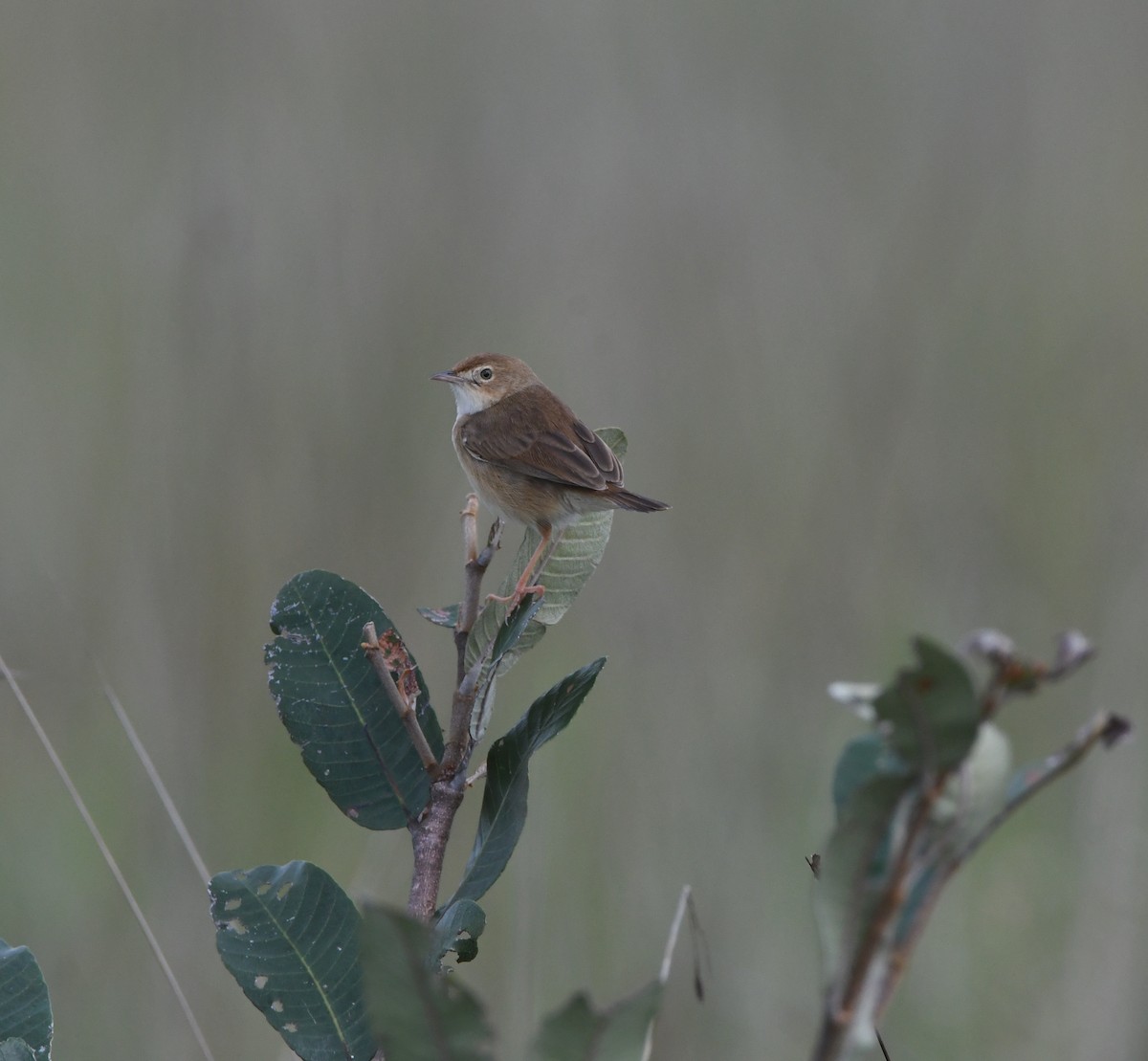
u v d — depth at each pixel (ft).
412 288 43.09
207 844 31.48
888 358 44.16
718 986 29.94
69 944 28.60
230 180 41.93
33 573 35.91
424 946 6.61
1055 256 49.90
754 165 49.52
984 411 44.75
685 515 41.88
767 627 38.88
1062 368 46.44
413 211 44.93
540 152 48.70
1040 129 53.26
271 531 37.73
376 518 38.86
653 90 51.06
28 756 33.12
